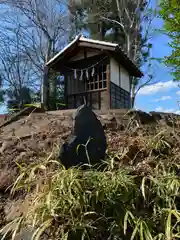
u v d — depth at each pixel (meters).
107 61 6.99
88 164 1.80
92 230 1.53
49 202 1.54
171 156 2.18
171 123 2.95
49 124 3.12
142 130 2.69
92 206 1.58
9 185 2.15
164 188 1.69
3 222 1.86
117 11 13.89
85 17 13.92
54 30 13.04
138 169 1.91
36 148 2.60
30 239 1.58
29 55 13.41
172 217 1.61
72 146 1.84
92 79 7.29
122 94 7.75
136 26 13.30
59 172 1.72
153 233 1.51
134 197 1.66
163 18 6.93
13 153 2.58
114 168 1.93
